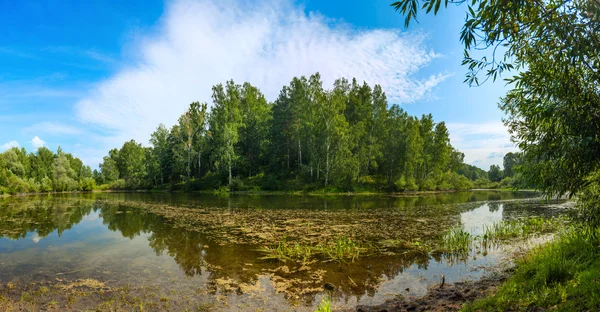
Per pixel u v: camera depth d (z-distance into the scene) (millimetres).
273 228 15539
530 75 4734
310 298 7082
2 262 9891
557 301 4977
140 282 8016
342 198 36562
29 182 61000
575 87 4184
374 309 6355
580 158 4188
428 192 51438
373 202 30812
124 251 11250
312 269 9117
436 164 56781
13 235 14359
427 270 8992
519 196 41531
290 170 54625
